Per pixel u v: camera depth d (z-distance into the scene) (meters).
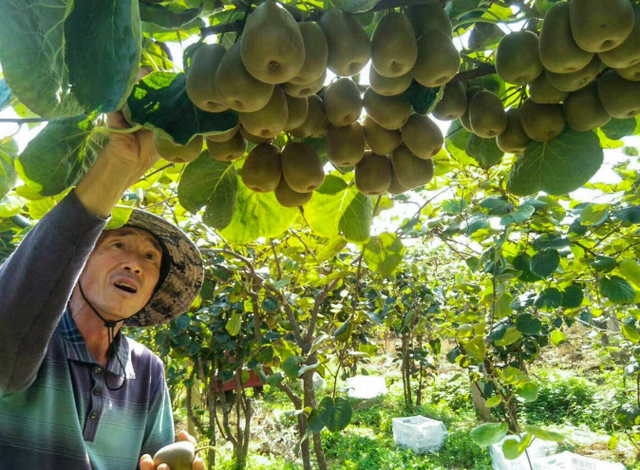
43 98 0.75
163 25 0.94
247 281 3.73
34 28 0.72
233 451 6.91
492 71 1.23
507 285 2.64
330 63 1.00
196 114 0.95
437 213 3.61
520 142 1.27
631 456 6.88
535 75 1.13
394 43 0.98
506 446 1.80
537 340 5.78
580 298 2.86
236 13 1.01
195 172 1.32
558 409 9.48
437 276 8.43
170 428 2.26
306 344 3.27
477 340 2.24
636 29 0.97
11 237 2.77
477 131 1.25
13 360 1.54
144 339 6.34
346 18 0.99
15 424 1.72
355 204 1.64
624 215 2.41
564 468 6.03
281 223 1.57
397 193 1.34
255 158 1.17
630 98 1.09
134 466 2.02
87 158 1.17
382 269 2.06
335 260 3.29
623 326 3.52
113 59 0.70
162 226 2.11
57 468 1.74
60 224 1.37
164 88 0.97
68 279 1.45
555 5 1.05
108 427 1.94
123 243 2.07
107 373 1.98
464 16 1.25
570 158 1.26
